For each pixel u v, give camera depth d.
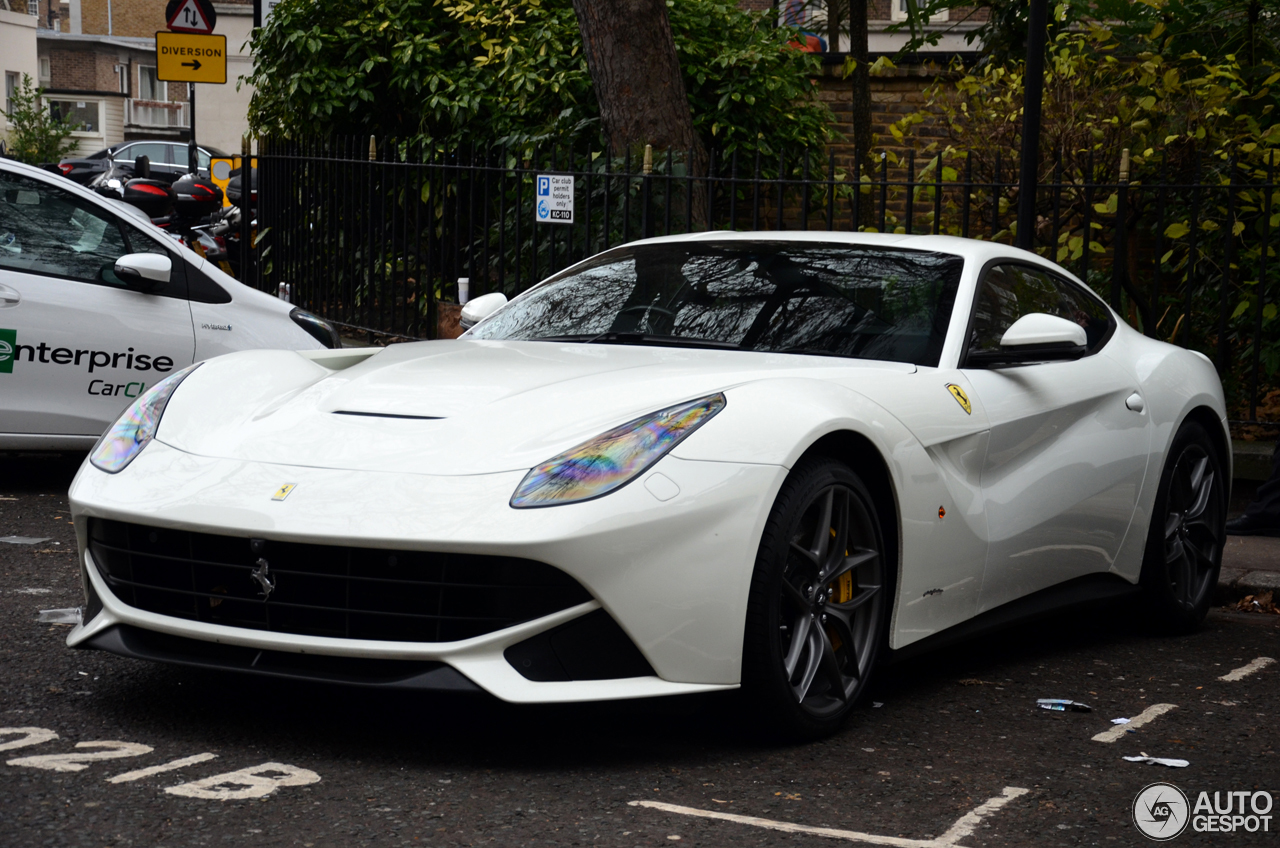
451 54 10.66
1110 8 8.70
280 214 10.85
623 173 8.09
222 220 13.54
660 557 2.99
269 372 3.73
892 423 3.55
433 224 10.02
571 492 2.97
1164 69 8.48
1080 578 4.51
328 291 10.45
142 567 3.26
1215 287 8.35
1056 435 4.25
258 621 3.12
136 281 6.32
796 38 10.77
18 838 2.51
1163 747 3.45
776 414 3.26
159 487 3.22
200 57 14.54
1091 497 4.38
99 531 3.33
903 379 3.74
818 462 3.32
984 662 4.34
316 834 2.61
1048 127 8.23
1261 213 7.93
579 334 4.27
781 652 3.21
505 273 9.84
